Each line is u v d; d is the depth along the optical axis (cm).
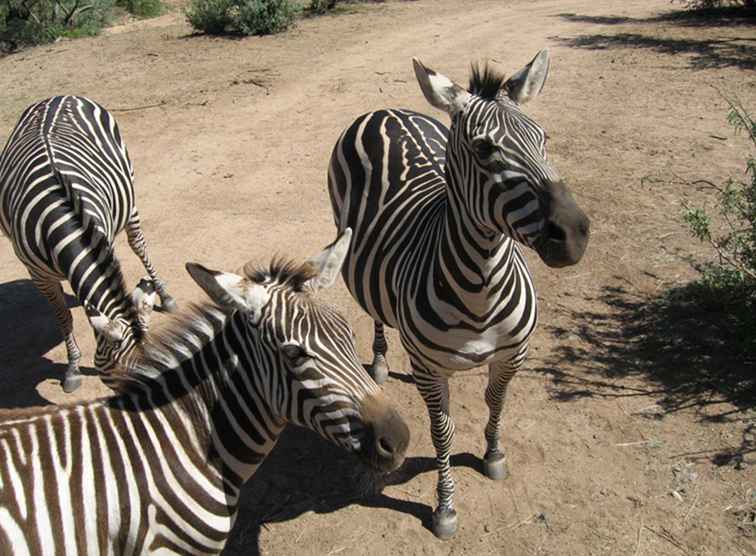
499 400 396
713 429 441
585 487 411
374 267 406
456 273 330
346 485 430
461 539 387
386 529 396
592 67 1258
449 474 391
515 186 290
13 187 510
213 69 1389
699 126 930
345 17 1944
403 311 366
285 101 1169
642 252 643
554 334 545
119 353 365
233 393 290
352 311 603
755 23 1523
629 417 458
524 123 301
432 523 393
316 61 1413
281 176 885
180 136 1041
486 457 424
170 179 896
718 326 531
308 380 272
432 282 345
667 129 930
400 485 426
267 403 292
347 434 271
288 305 275
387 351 551
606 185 780
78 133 566
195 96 1219
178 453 281
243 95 1213
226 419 290
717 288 549
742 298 535
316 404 273
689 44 1373
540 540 380
